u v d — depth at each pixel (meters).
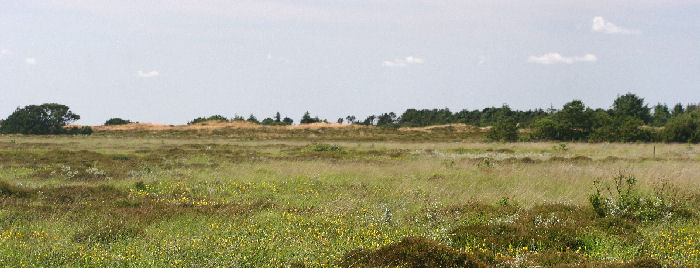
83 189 13.41
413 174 17.88
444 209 10.89
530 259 6.88
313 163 21.41
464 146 38.94
